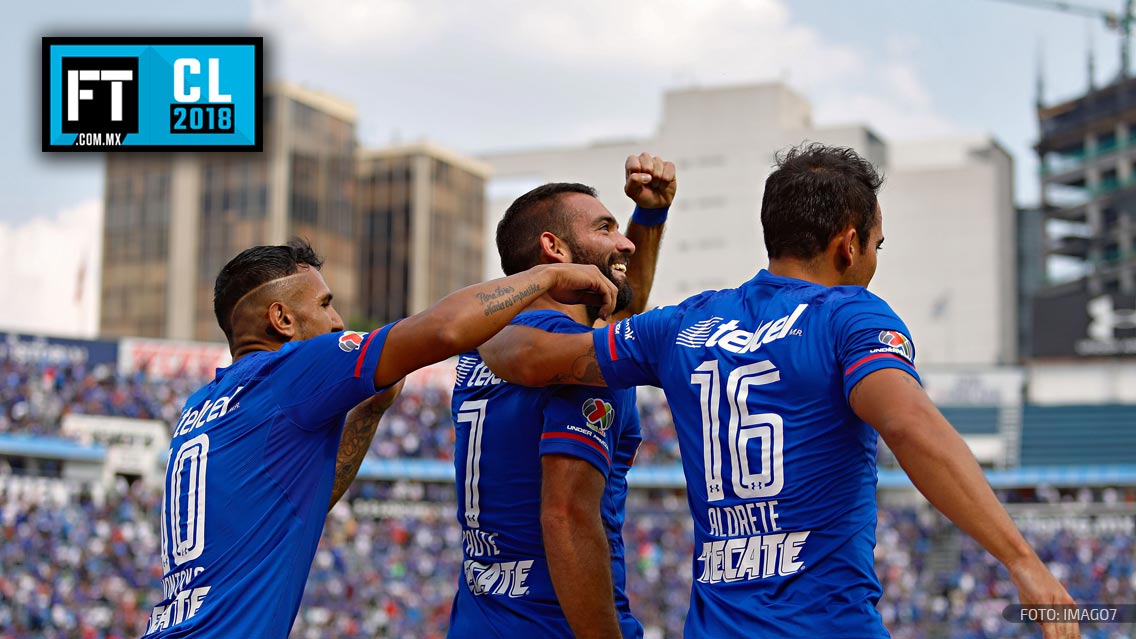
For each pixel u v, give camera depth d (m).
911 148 87.88
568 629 3.99
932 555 37.97
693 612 3.29
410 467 41.06
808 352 3.15
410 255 68.25
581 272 3.87
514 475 4.08
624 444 4.21
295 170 61.78
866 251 3.40
